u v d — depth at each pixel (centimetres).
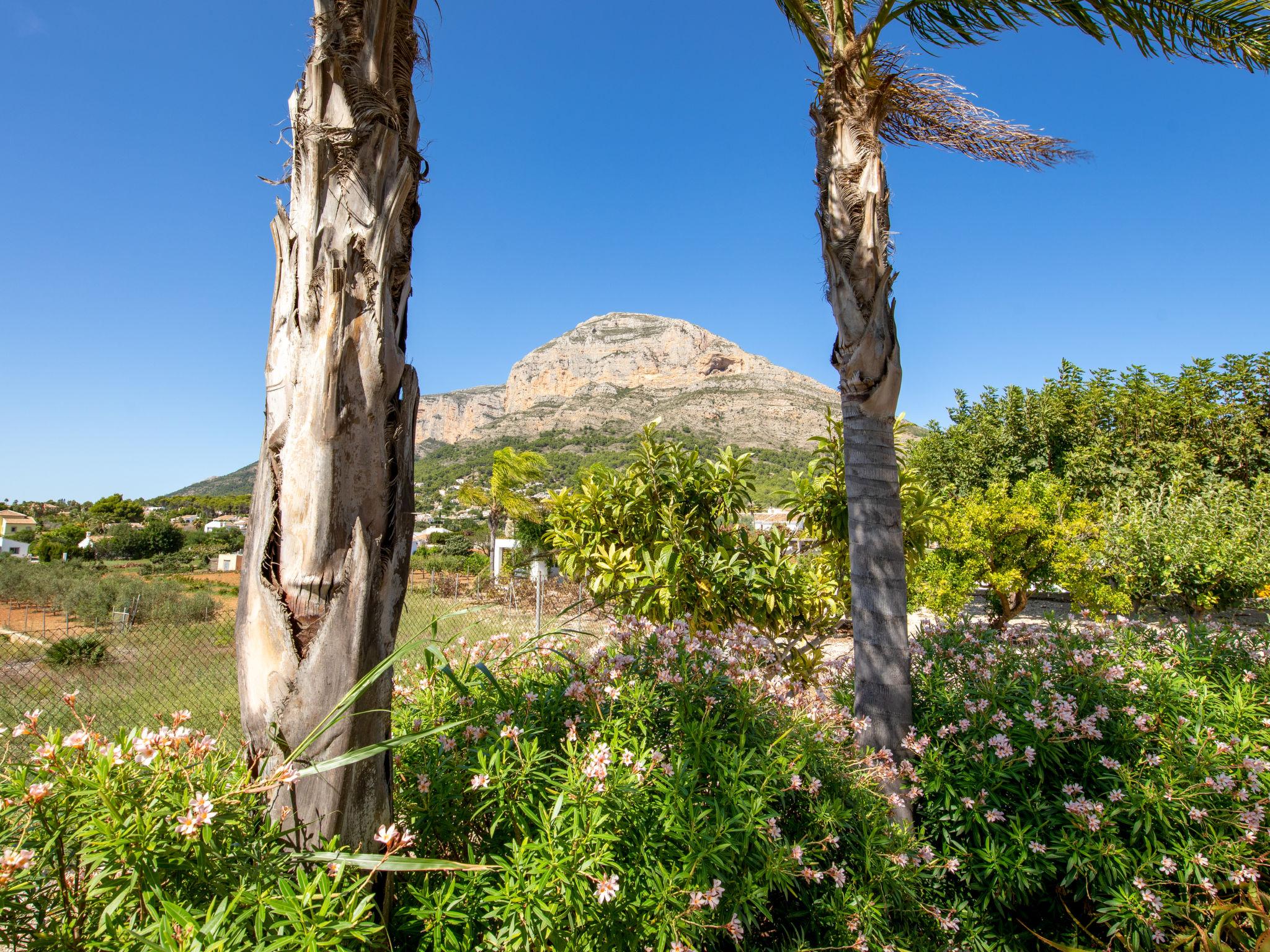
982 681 344
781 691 283
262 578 157
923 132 427
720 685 264
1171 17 345
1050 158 430
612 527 509
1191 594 1070
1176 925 262
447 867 137
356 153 169
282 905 122
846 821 234
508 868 153
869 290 322
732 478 496
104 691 749
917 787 286
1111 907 254
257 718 155
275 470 160
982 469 2025
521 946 147
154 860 131
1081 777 299
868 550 319
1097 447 1792
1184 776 282
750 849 199
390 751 171
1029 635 428
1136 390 1855
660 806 188
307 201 167
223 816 138
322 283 162
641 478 507
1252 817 268
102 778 134
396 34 184
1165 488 1545
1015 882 265
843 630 991
